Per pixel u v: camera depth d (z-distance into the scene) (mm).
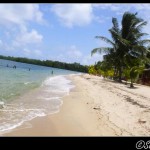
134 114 11828
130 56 36656
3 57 186375
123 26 37875
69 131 8703
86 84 31875
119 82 36969
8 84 22922
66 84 30906
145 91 23875
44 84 27938
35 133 8281
